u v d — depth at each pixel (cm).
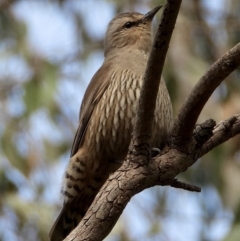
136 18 995
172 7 614
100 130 868
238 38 1397
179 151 688
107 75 897
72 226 894
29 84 1270
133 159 672
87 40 1424
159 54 636
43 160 1273
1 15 1397
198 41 1389
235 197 1249
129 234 1244
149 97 654
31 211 1207
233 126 714
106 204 657
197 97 665
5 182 1253
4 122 1285
